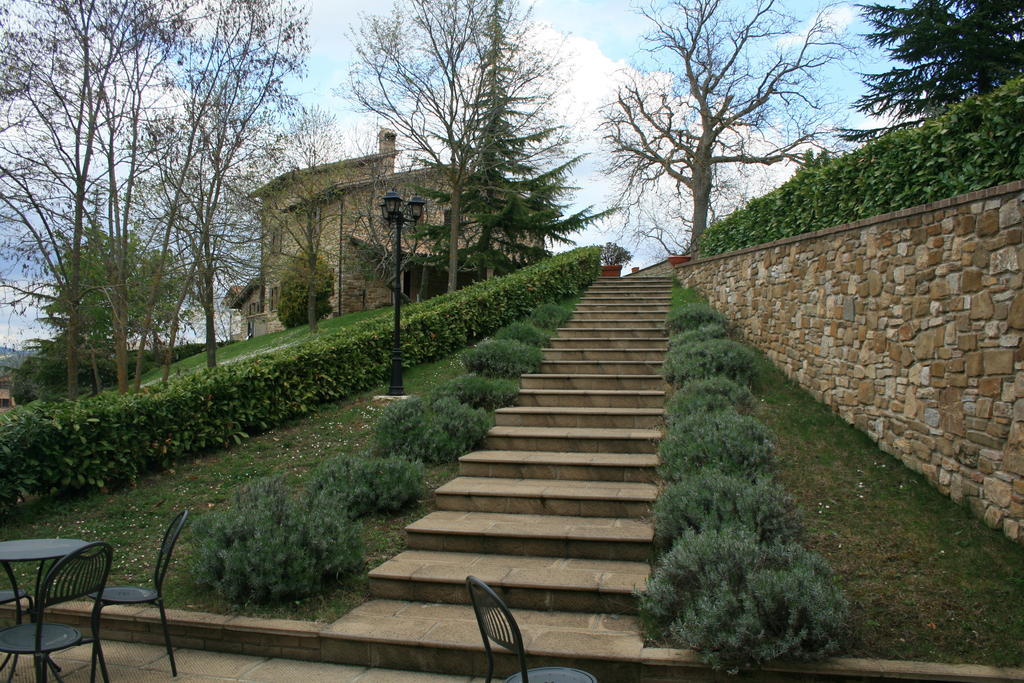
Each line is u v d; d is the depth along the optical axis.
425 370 10.27
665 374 8.30
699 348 8.38
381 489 5.54
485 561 4.66
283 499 4.91
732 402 7.00
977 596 3.86
